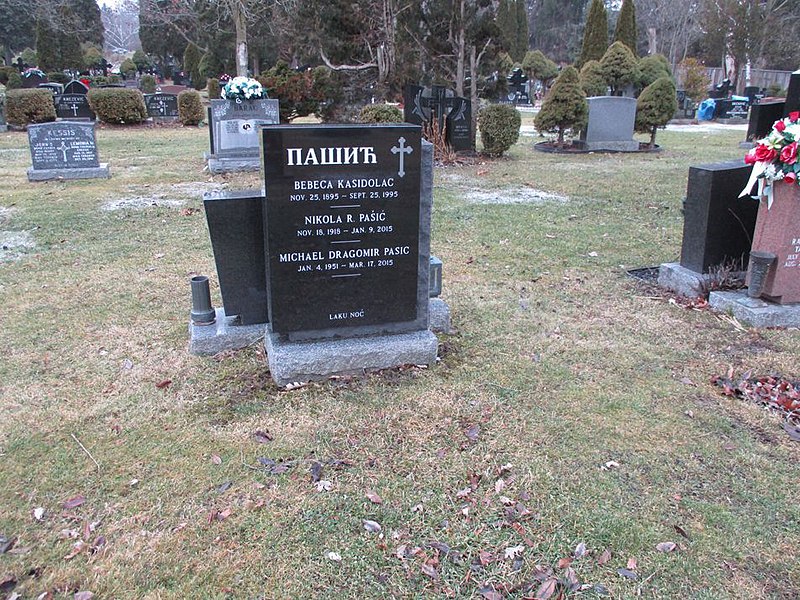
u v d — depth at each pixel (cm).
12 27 4878
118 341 467
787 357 449
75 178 1130
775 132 477
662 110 1581
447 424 361
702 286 554
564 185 1111
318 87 1808
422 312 437
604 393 398
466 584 252
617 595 247
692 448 342
